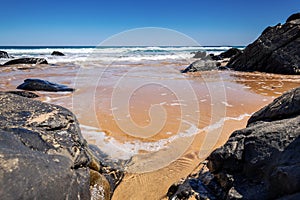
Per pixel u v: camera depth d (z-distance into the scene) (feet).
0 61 70.28
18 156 6.35
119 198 9.55
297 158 6.33
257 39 55.06
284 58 48.91
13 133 7.61
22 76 39.70
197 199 8.07
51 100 23.71
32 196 5.92
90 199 8.04
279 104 9.04
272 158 6.92
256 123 9.32
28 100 10.16
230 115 19.08
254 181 7.17
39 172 6.40
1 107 9.04
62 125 9.12
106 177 10.07
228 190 7.64
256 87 31.68
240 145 8.09
